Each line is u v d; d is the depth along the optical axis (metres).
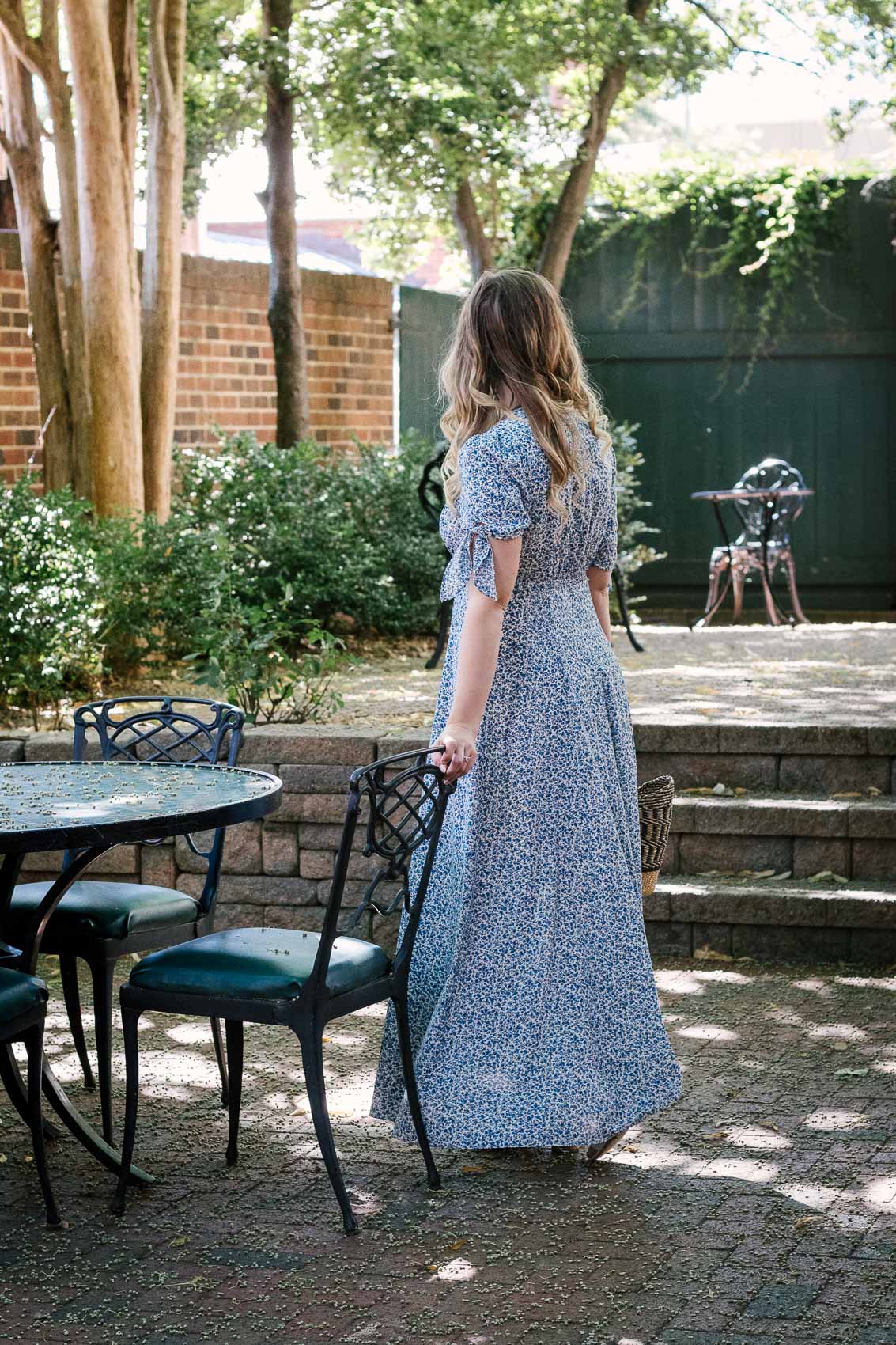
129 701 4.71
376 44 11.09
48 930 4.11
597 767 3.72
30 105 8.45
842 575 13.66
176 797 3.78
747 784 5.96
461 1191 3.73
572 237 12.16
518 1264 3.34
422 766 3.56
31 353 9.18
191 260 10.37
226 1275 3.32
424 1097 3.73
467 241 12.41
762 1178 3.75
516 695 3.68
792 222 13.03
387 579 9.21
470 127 11.16
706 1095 4.27
